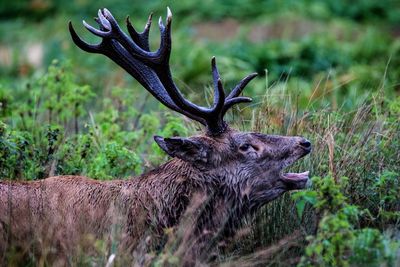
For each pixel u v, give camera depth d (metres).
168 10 12.56
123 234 11.89
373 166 13.76
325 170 13.58
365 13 39.00
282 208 13.11
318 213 11.92
